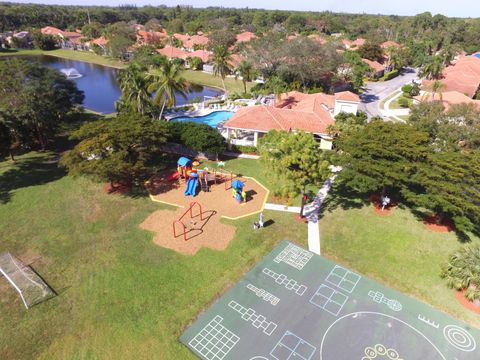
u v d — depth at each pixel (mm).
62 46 154875
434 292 26125
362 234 32562
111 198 38719
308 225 34062
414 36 171000
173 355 21359
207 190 40188
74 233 32719
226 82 96875
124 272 27844
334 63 78312
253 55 82625
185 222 34344
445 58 109688
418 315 24234
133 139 38750
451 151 33125
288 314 24250
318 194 39656
